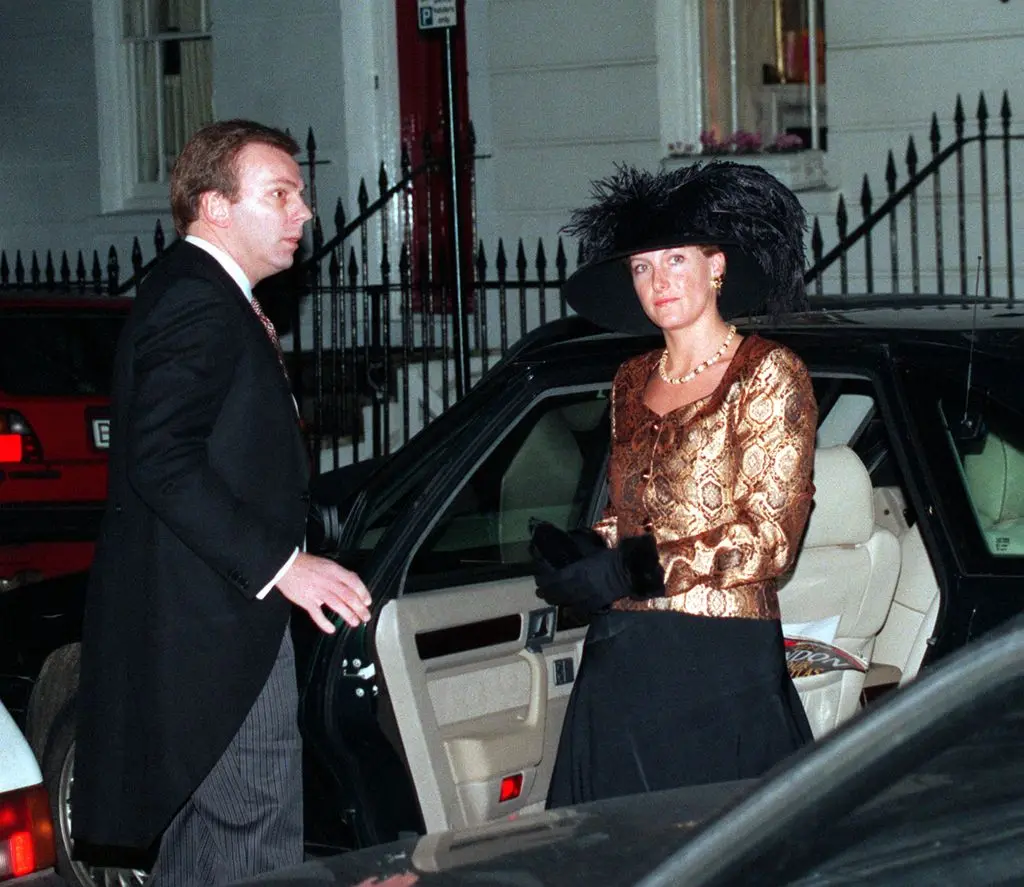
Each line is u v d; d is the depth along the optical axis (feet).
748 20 34.17
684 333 12.47
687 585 11.91
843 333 13.16
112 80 42.27
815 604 14.78
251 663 12.80
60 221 43.11
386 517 14.80
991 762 7.23
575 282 13.30
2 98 43.47
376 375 34.14
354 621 12.76
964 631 12.05
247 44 39.09
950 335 12.82
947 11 31.40
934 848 7.16
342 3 37.91
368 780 13.87
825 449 14.82
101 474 26.73
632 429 12.61
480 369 34.73
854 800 7.27
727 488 12.04
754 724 11.94
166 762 12.71
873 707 7.50
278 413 12.96
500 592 14.30
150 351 12.57
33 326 27.22
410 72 37.96
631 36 34.65
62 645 17.67
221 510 12.41
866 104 32.48
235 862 13.15
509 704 14.44
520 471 15.38
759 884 7.16
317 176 38.55
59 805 17.25
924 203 31.91
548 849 9.25
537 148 35.96
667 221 12.22
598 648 12.32
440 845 9.67
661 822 9.48
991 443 12.70
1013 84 31.01
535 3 35.63
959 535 12.23
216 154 13.05
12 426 26.30
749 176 12.49
